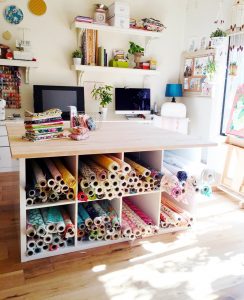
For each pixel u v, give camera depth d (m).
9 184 3.33
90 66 4.03
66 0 4.03
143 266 1.87
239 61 3.62
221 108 4.02
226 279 1.77
